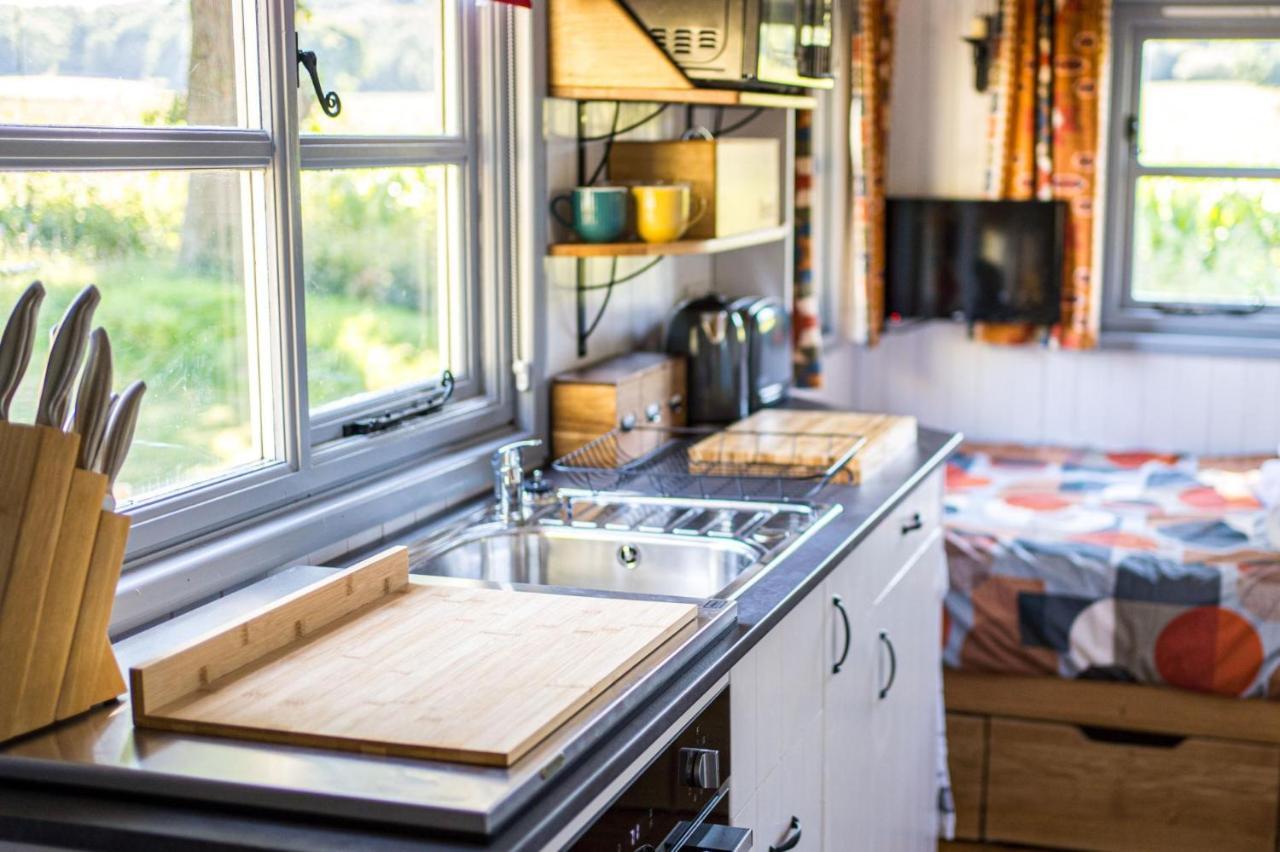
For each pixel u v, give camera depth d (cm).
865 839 275
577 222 277
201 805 137
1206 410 468
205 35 201
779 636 213
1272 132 461
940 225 470
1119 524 381
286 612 168
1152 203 475
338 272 238
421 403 258
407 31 249
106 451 156
